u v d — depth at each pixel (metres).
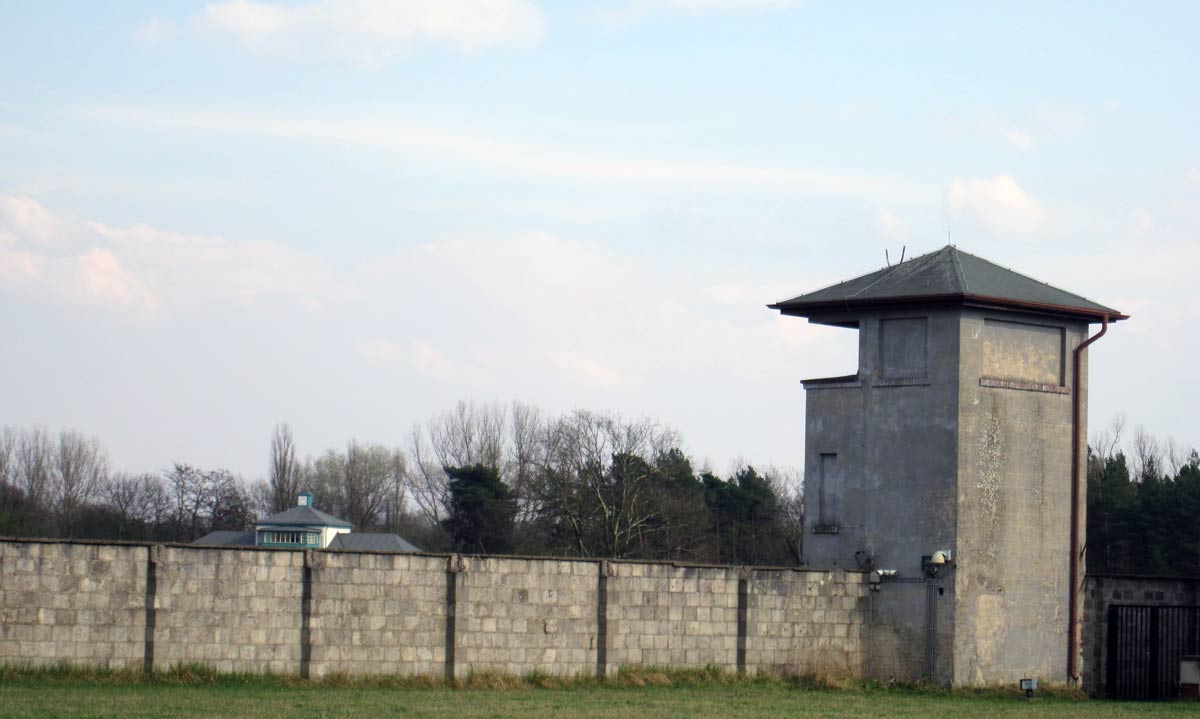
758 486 139.62
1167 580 60.03
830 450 57.19
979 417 54.59
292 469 175.75
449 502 142.12
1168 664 58.72
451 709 41.06
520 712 41.00
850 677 54.50
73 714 35.88
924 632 54.16
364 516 188.62
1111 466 116.88
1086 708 49.69
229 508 162.00
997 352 55.50
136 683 43.59
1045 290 57.62
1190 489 108.50
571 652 50.81
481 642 49.31
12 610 42.72
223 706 39.12
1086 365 57.72
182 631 44.91
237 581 45.81
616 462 118.69
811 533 57.38
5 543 42.78
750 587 53.75
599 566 51.59
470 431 156.88
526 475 143.50
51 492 155.88
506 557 49.94
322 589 47.06
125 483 160.62
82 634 43.59
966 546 53.97
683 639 52.66
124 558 44.25
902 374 55.66
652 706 44.25
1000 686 54.34
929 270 56.56
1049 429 56.50
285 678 46.12
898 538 55.09
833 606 55.09
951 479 54.06
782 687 52.84
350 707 40.31
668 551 117.81
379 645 47.78
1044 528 56.06
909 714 45.00
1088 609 57.91
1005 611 54.78
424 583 48.66
